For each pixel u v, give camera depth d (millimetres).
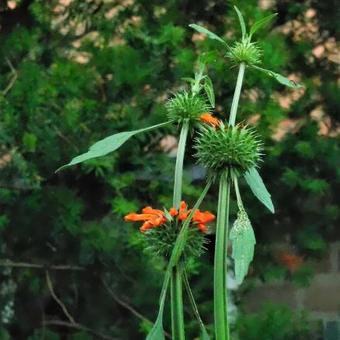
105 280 9227
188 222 3418
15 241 9344
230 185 3498
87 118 8828
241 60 3719
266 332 8898
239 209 3379
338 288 10008
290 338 8945
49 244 9344
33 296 9633
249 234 3312
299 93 9242
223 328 3359
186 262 3549
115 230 8781
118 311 9453
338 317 9883
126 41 9078
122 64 8805
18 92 8797
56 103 8781
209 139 3490
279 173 9125
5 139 8852
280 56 8656
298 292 9969
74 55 9227
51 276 9508
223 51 8781
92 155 3541
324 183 8828
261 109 8742
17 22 9453
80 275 9438
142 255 8734
